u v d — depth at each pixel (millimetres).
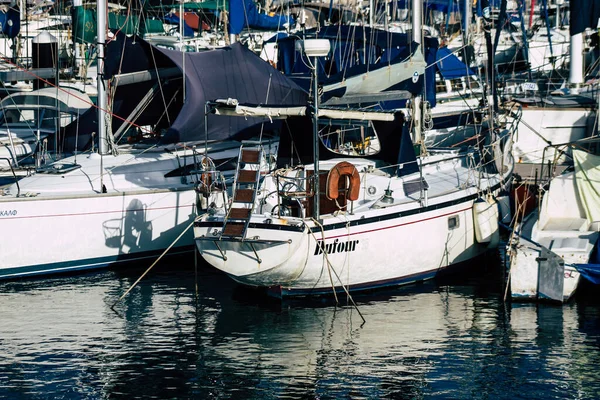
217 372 18750
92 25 36469
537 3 57656
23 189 26500
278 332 21156
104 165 28219
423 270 25188
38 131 31500
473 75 42906
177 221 28016
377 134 25547
